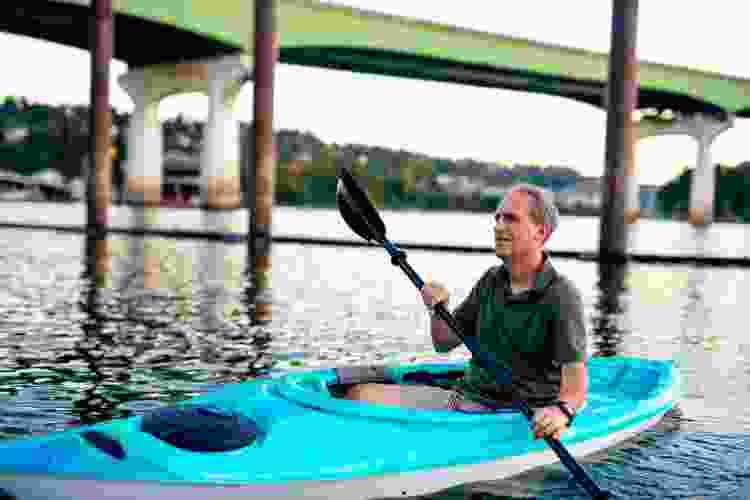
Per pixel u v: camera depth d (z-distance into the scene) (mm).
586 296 11891
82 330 7559
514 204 3369
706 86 69062
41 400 4875
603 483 3570
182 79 59219
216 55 56062
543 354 3445
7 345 6688
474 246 22781
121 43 56188
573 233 41844
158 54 59219
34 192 103000
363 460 3146
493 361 3523
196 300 10047
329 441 3201
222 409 3357
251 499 2982
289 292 11195
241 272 14109
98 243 21078
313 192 136750
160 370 5836
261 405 3418
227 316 8719
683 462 3879
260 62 23344
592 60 63625
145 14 48000
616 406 4152
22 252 17484
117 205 68062
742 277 15992
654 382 4754
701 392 5523
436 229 40844
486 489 3406
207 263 15875
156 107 61719
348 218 4172
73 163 134750
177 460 2949
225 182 56906
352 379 4051
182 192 111812
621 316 9656
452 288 12484
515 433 3504
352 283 12648
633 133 19734
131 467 2902
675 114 77688
